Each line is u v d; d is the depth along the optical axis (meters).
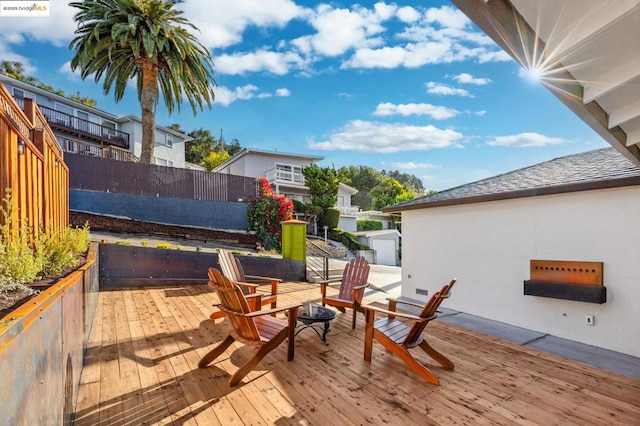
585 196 4.15
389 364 3.20
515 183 5.38
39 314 1.28
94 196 10.94
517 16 1.68
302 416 2.29
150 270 6.64
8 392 0.92
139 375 2.85
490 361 3.38
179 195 12.38
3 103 2.29
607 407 2.50
